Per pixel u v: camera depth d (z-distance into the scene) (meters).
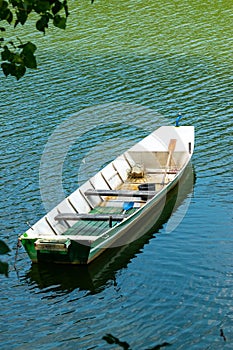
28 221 35.25
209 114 47.28
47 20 17.62
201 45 59.81
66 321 27.30
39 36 63.31
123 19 66.81
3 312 28.06
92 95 51.16
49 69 56.34
